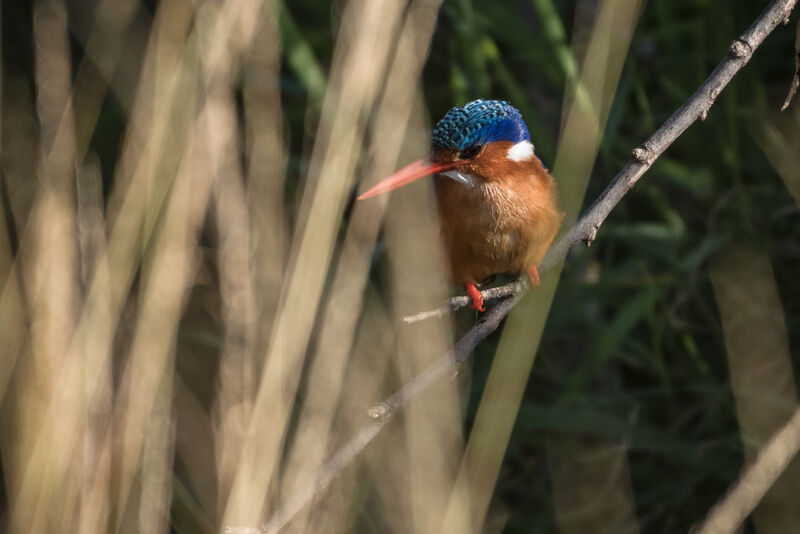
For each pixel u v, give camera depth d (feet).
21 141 27.20
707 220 26.32
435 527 18.67
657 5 28.02
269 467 19.26
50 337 20.53
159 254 20.65
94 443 20.39
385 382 21.39
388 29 20.74
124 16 27.81
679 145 28.40
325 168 20.30
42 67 23.38
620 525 21.09
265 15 22.65
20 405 20.54
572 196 18.93
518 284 16.79
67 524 19.99
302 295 19.95
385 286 25.03
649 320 25.55
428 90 29.96
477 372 26.00
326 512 20.39
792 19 28.07
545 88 29.68
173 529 23.89
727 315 22.03
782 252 25.80
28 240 21.68
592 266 27.81
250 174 21.40
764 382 21.38
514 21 27.76
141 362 20.58
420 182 21.75
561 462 22.63
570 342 27.43
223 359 19.94
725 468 23.65
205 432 23.97
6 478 21.44
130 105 27.45
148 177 21.04
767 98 28.12
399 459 20.11
